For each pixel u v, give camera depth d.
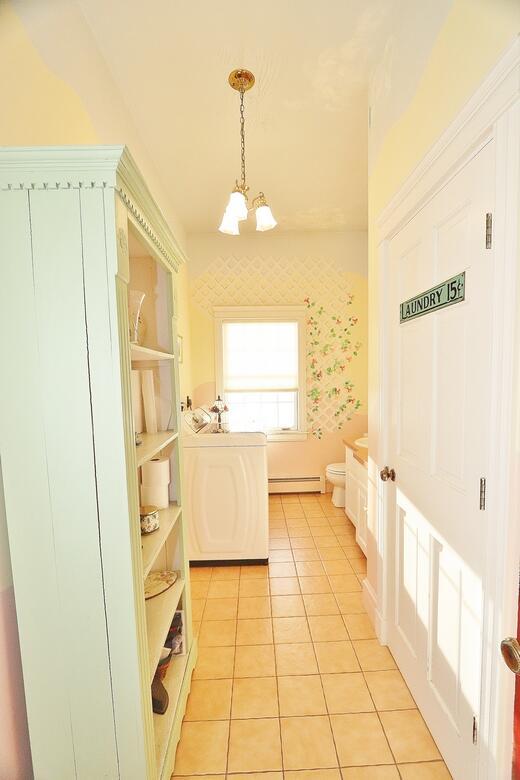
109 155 0.84
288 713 1.47
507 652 0.71
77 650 0.96
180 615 1.62
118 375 0.90
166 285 1.63
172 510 1.60
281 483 4.11
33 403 0.90
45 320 0.89
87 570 0.94
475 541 1.04
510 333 0.87
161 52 1.64
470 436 1.06
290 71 1.78
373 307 1.89
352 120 2.14
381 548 1.82
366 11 1.48
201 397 4.02
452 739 1.20
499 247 0.90
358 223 3.75
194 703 1.52
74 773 0.99
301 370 4.02
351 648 1.81
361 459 2.49
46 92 1.18
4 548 0.94
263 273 3.97
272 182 2.88
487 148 0.95
